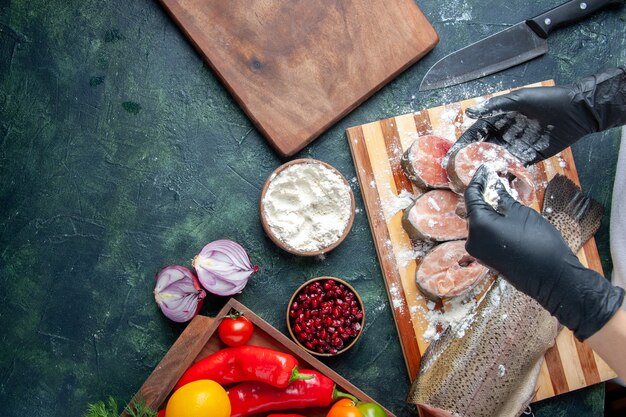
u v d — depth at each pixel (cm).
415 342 105
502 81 111
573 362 107
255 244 107
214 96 107
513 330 99
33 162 105
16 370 103
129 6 106
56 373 103
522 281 90
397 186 106
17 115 105
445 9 111
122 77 106
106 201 105
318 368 97
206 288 103
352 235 107
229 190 107
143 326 105
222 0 105
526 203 102
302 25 106
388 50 107
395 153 107
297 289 103
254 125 107
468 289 103
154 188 106
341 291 102
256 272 106
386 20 107
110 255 105
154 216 106
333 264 107
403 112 109
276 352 94
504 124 105
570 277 87
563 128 103
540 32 109
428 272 103
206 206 107
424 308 105
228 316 96
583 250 109
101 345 104
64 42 105
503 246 89
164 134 106
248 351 95
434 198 104
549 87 101
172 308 103
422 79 110
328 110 106
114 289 105
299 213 103
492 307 100
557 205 106
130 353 104
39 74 105
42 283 104
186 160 107
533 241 88
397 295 105
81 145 105
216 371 96
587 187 112
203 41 105
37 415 103
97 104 106
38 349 103
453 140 108
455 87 110
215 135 107
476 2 112
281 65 106
